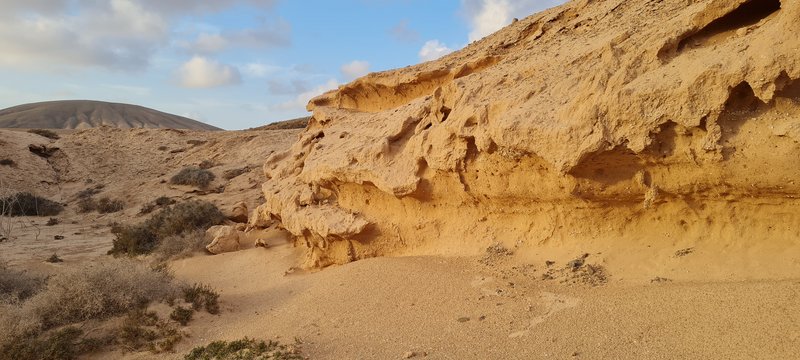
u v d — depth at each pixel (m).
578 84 7.76
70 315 9.16
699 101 6.05
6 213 29.98
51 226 27.23
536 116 7.75
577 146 7.08
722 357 4.76
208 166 37.75
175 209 20.83
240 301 10.52
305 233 12.70
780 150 5.66
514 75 9.38
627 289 6.69
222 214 21.22
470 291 8.00
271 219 16.52
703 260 6.68
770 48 5.55
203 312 9.62
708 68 6.00
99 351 8.32
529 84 8.71
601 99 6.99
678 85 6.25
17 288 11.71
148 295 9.87
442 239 10.32
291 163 16.06
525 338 6.11
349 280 9.88
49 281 10.40
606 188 7.53
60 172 40.38
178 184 32.03
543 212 8.75
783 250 6.11
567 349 5.61
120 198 32.50
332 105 16.70
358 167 11.33
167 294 10.07
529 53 10.62
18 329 8.48
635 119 6.59
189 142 44.38
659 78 6.58
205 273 13.88
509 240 9.24
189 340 8.55
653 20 8.07
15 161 38.09
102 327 8.94
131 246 18.30
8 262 17.25
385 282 9.24
